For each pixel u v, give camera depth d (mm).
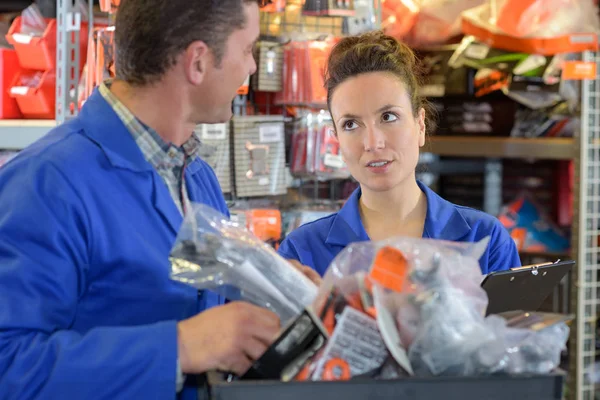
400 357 1024
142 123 1430
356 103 1800
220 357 1165
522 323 1166
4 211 1274
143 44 1368
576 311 3521
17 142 2887
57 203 1285
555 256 4094
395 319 1068
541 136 4285
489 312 1393
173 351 1163
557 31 3596
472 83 4242
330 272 1122
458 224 1954
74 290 1299
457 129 4508
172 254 1229
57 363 1157
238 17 1378
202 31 1352
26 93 2951
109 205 1354
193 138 1587
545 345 1084
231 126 2910
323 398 974
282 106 3049
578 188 3529
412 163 1855
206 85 1403
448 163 4793
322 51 2914
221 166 2873
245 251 1232
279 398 969
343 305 1086
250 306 1197
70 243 1286
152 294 1370
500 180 4609
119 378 1157
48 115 3006
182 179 1562
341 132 1860
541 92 4055
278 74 2945
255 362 1071
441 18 3914
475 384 1000
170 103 1417
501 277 1340
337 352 1057
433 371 1030
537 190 4453
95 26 2846
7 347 1185
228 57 1391
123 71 1416
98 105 1448
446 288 1071
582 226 3504
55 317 1254
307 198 3152
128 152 1404
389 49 1846
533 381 1012
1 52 3010
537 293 1477
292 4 2980
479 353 1033
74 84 2789
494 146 4324
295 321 1076
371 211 1971
